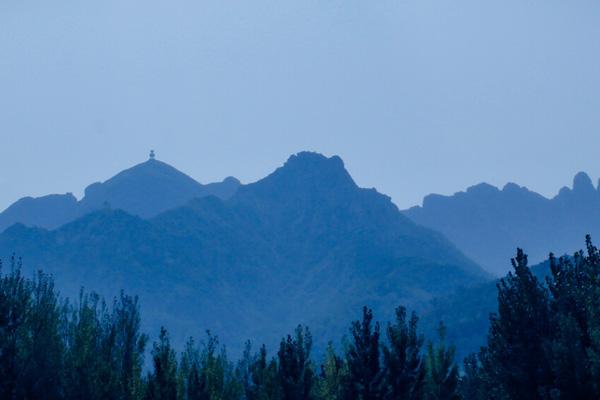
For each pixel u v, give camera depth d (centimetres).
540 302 9019
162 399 9862
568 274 9350
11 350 10700
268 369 10694
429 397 10488
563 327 8119
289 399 10188
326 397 10712
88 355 11225
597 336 7762
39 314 12431
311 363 10825
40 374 10762
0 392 10462
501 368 9075
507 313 9075
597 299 8125
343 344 11694
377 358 10044
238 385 11575
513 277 9369
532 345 8788
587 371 7712
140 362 13100
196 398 10431
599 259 9362
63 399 10806
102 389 10694
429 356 10838
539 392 8300
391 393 9894
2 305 11212
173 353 10812
